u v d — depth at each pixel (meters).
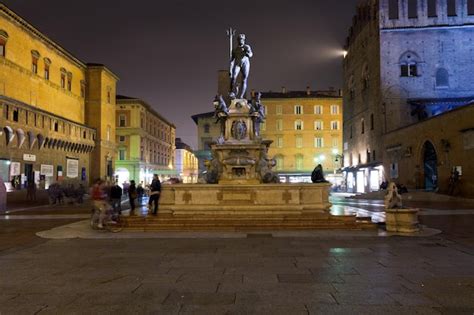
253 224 14.83
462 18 48.88
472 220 18.06
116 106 77.62
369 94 54.16
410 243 11.97
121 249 11.27
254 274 8.26
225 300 6.57
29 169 41.16
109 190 20.44
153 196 17.27
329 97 81.94
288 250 10.88
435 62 49.00
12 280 7.94
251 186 16.09
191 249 11.12
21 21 41.94
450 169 33.09
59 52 51.56
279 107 82.06
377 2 50.56
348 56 65.69
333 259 9.71
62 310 6.15
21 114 39.22
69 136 50.69
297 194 16.03
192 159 137.50
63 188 34.91
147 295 6.87
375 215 20.11
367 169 53.94
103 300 6.62
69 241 12.80
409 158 40.62
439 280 7.75
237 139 19.80
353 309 6.10
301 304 6.34
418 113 47.97
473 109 29.69
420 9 49.44
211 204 16.20
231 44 21.45
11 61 40.50
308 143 81.38
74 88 56.66
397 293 6.90
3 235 14.38
